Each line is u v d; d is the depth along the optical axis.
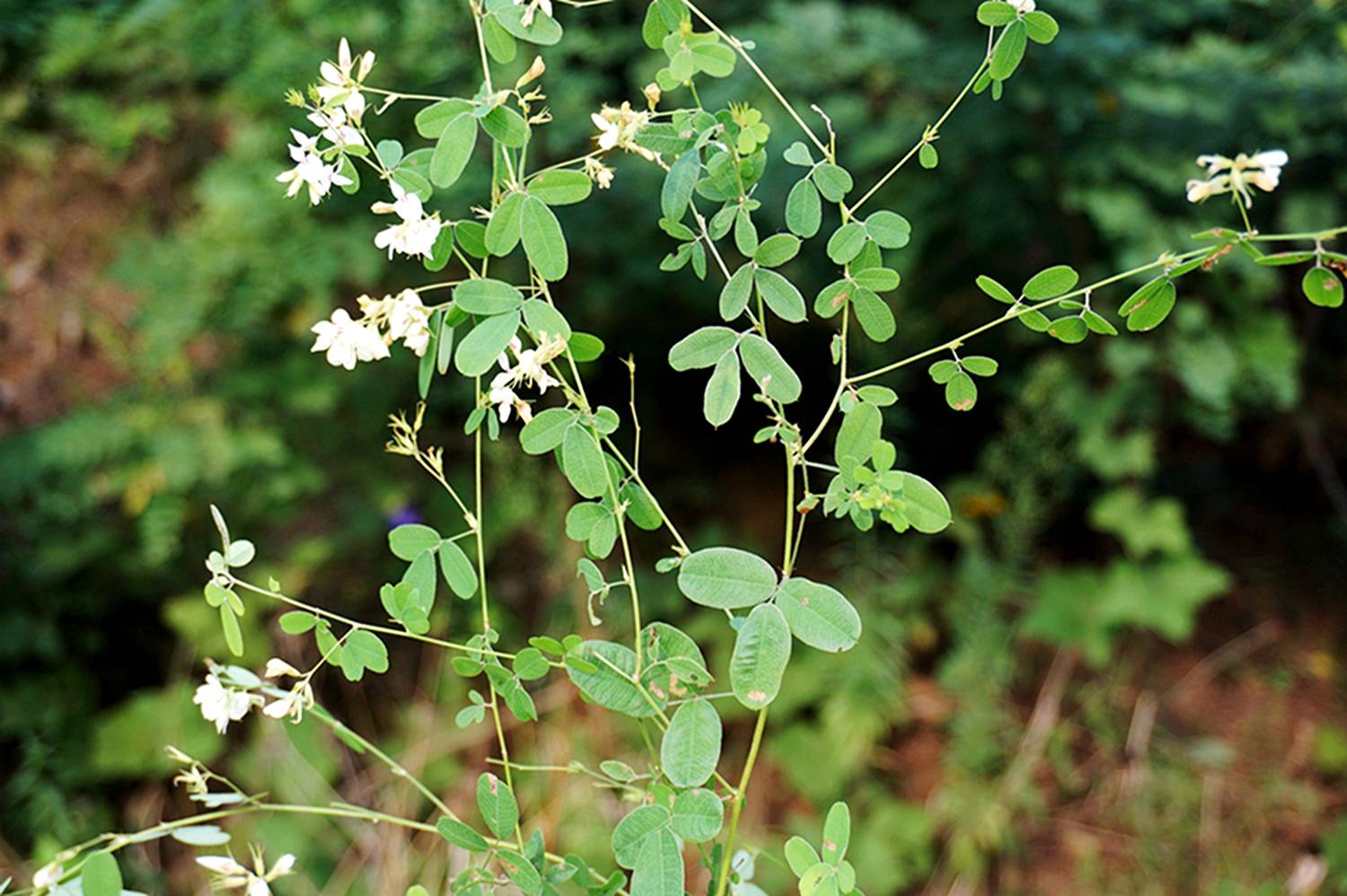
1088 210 2.74
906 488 0.79
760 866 2.63
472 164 2.38
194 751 2.72
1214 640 3.36
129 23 2.34
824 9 2.62
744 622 0.74
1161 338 2.80
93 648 2.88
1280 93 2.60
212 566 0.80
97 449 2.64
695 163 0.79
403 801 2.63
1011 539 3.01
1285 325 2.76
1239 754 3.03
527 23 0.77
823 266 2.83
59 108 2.63
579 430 0.80
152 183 2.96
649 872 0.73
